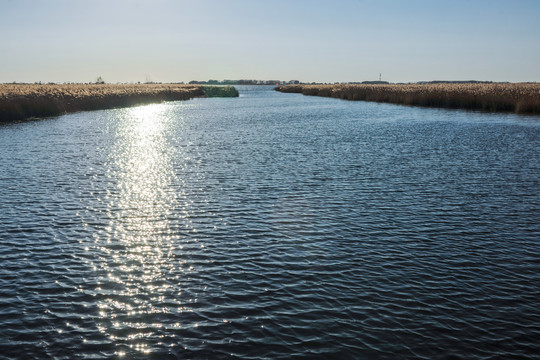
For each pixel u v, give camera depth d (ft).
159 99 289.12
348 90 346.33
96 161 77.82
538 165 72.23
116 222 44.86
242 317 27.04
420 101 228.02
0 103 155.22
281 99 344.49
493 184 59.93
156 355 23.47
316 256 36.19
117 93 265.95
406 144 95.25
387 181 61.62
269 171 68.54
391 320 26.66
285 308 28.04
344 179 62.90
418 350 23.81
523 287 31.12
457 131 117.60
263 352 23.61
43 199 53.06
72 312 27.73
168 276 32.65
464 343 24.45
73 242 39.40
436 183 60.49
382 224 44.01
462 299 29.30
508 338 24.95
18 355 23.49
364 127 129.59
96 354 23.62
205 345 24.26
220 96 426.10
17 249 37.65
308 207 49.65
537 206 50.11
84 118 165.27
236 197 53.88
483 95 203.41
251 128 130.21
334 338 24.84
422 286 31.07
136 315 27.37
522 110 176.65
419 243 39.19
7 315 27.27
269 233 41.52
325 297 29.43
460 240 39.96
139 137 110.32
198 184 60.59
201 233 41.65
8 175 65.98
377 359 23.03
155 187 59.11
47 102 178.81
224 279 32.14
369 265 34.50
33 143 98.99
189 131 123.34
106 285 31.30
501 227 43.39
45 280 31.99
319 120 153.89
